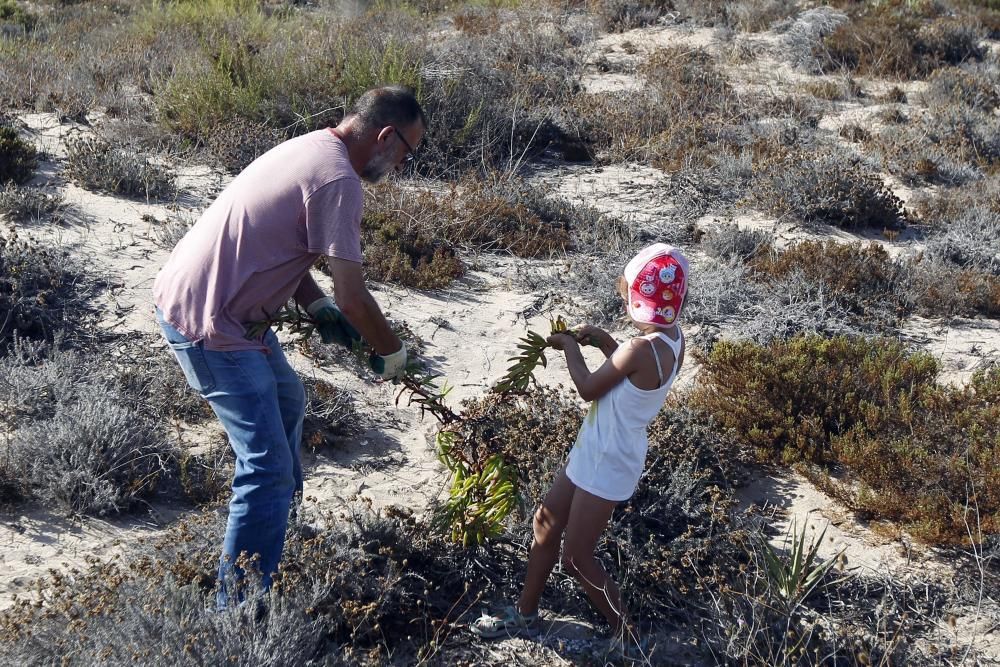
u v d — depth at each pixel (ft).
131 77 38.19
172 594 10.86
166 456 15.43
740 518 14.82
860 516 15.39
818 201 28.32
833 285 23.18
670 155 32.71
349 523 13.03
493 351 20.47
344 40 39.34
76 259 21.63
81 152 26.55
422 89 32.96
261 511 11.15
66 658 9.59
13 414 16.22
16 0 67.41
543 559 12.06
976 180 32.60
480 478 12.80
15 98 34.22
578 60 45.21
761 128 35.60
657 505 14.10
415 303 22.20
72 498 14.23
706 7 55.52
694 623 12.66
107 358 18.15
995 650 12.44
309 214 10.72
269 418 11.23
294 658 10.48
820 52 47.32
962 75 42.27
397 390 18.65
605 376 11.21
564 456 14.56
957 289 23.38
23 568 12.79
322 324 12.05
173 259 11.30
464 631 12.35
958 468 15.01
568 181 31.17
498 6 57.98
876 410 16.78
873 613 13.03
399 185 28.60
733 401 17.61
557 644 12.25
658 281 11.04
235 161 29.07
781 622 12.25
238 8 55.52
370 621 11.90
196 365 11.13
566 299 22.93
